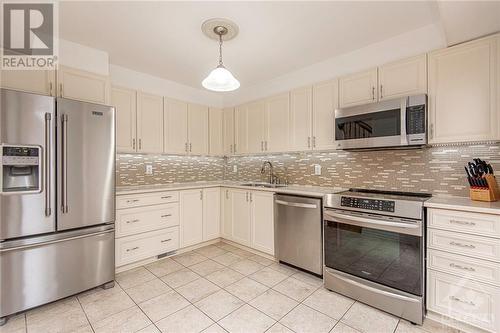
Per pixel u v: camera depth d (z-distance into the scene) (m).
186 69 3.07
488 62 1.78
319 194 2.37
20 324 1.76
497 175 1.90
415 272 1.77
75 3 1.81
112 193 2.33
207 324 1.76
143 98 3.10
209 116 3.88
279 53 2.65
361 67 2.54
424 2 1.83
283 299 2.08
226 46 2.49
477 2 1.48
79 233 2.12
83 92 2.39
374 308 1.94
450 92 1.93
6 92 1.79
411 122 2.02
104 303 2.03
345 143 2.41
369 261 2.01
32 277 1.88
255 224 3.04
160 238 2.89
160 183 3.49
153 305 2.00
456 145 2.09
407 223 1.80
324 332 1.67
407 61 2.14
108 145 2.29
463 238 1.63
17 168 1.89
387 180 2.48
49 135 1.95
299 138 2.95
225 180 4.32
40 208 1.92
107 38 2.31
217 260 2.92
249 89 3.74
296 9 1.91
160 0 1.79
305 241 2.48
